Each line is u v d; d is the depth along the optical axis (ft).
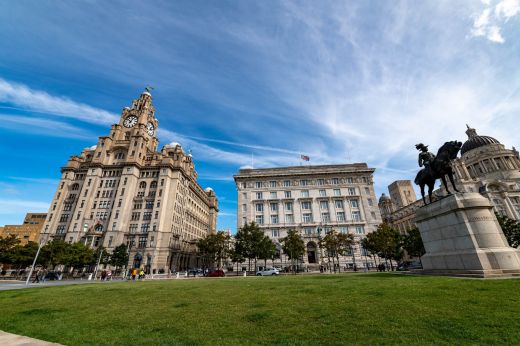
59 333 24.56
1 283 118.73
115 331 24.36
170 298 42.93
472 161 333.42
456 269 49.67
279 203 256.11
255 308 31.14
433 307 25.61
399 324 21.56
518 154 319.06
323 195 259.80
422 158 64.18
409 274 59.98
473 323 20.61
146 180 287.07
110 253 240.12
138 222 264.31
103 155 295.89
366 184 259.80
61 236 263.49
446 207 53.67
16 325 28.43
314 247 231.71
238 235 205.46
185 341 20.58
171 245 262.47
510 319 20.85
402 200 419.95
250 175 269.03
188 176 320.09
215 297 41.50
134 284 77.77
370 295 33.27
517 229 166.81
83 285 82.58
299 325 23.27
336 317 24.80
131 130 317.63
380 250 184.96
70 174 295.69
